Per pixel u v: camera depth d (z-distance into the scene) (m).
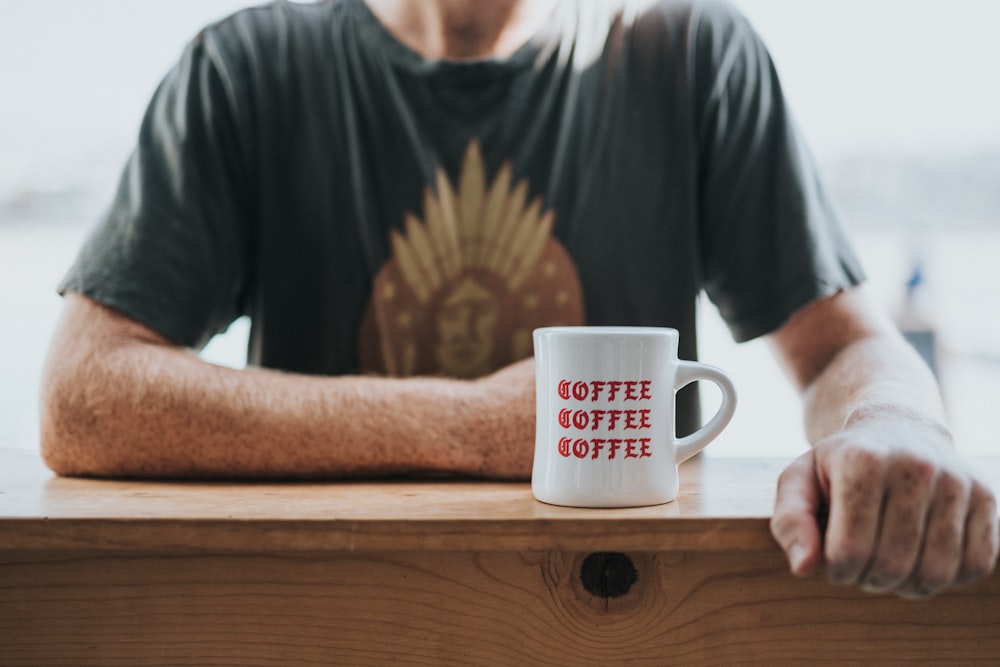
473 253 1.29
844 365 1.06
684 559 0.66
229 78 1.25
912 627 0.66
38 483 0.88
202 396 0.91
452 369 1.30
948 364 3.99
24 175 3.93
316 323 1.29
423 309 1.29
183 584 0.68
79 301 1.05
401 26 1.28
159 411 0.91
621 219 1.29
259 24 1.30
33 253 4.40
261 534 0.64
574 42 1.30
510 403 0.90
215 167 1.22
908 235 4.47
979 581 0.66
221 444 0.89
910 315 4.07
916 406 0.81
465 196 1.29
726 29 1.31
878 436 0.63
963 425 4.39
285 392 0.92
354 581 0.67
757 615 0.67
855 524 0.58
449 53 1.27
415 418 0.89
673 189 1.29
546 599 0.67
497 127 1.28
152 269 1.09
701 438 0.74
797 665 0.67
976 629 0.66
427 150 1.29
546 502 0.72
